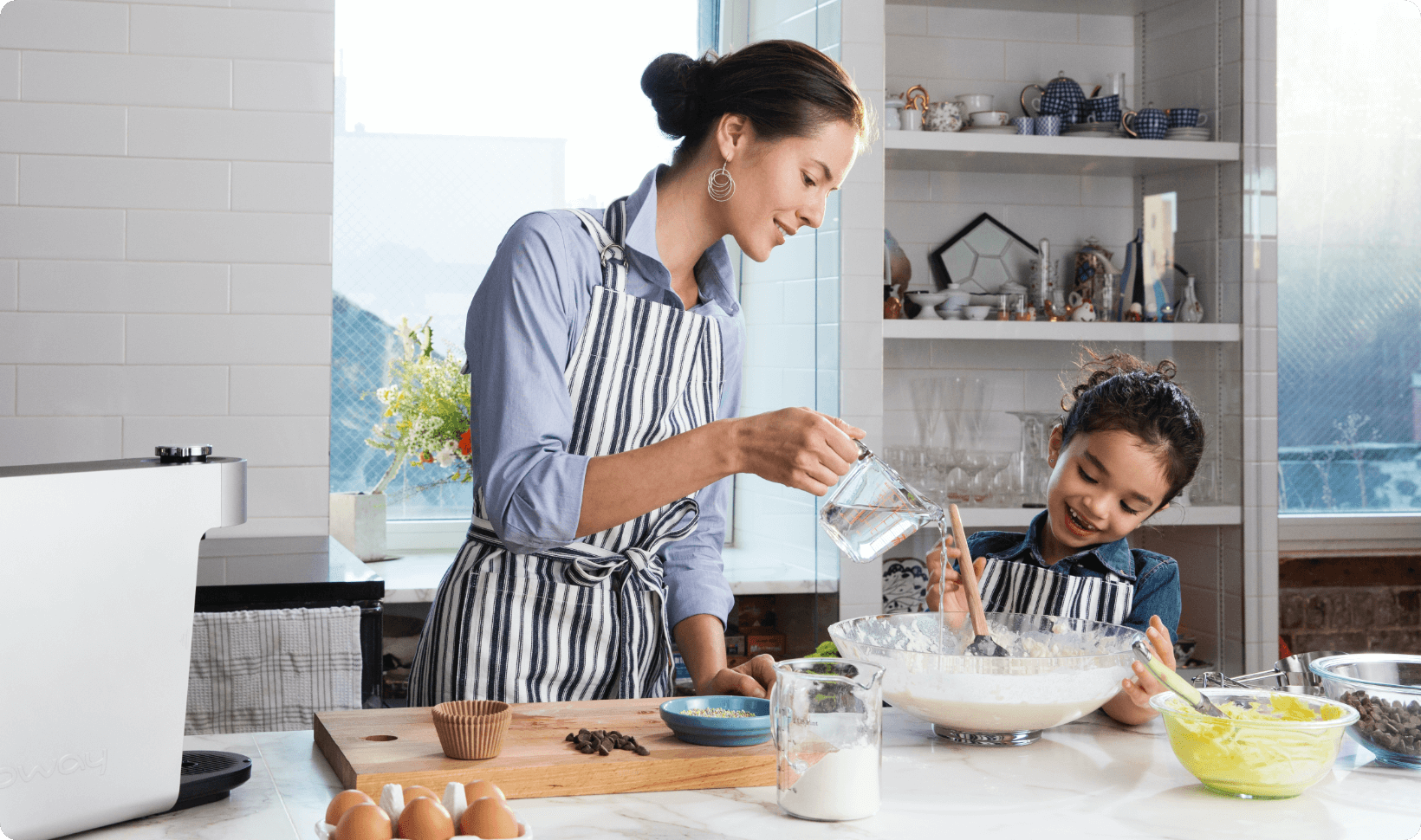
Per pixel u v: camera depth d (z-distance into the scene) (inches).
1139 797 43.3
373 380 136.3
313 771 45.9
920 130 129.9
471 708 45.3
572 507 52.0
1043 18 144.3
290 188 112.8
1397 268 150.2
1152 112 134.0
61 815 36.6
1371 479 151.0
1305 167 147.6
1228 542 136.9
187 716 86.3
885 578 129.6
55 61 107.7
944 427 131.6
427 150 136.7
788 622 133.6
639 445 62.6
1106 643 55.7
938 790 43.8
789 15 135.9
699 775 44.1
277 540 111.4
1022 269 141.5
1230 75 134.6
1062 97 135.2
